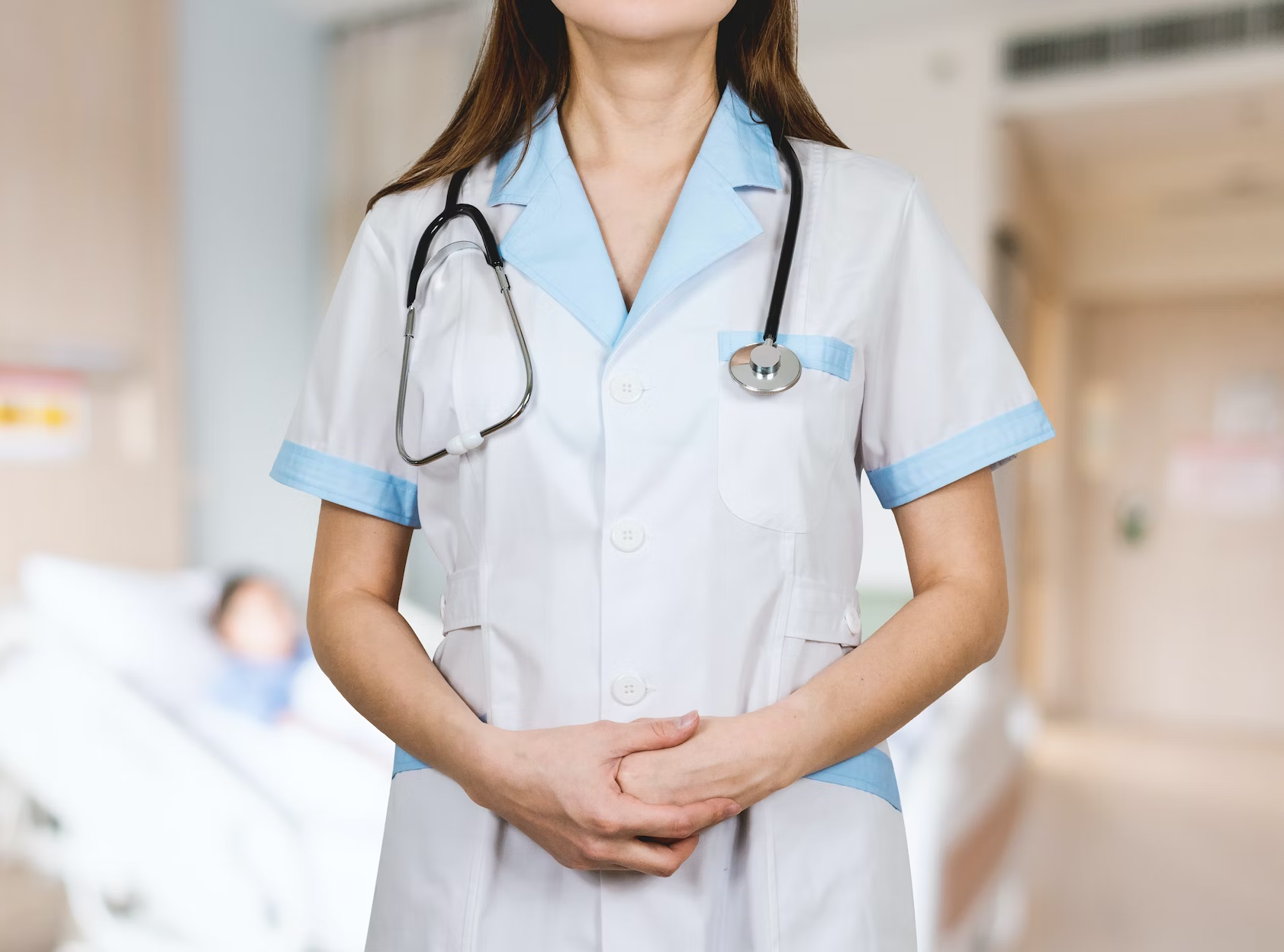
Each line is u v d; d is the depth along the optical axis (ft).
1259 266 17.81
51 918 6.52
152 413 9.96
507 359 2.18
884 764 2.27
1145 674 19.42
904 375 2.27
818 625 2.15
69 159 9.30
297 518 12.00
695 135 2.37
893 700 2.03
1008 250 13.17
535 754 1.90
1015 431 2.24
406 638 2.25
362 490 2.39
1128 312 19.74
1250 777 14.67
